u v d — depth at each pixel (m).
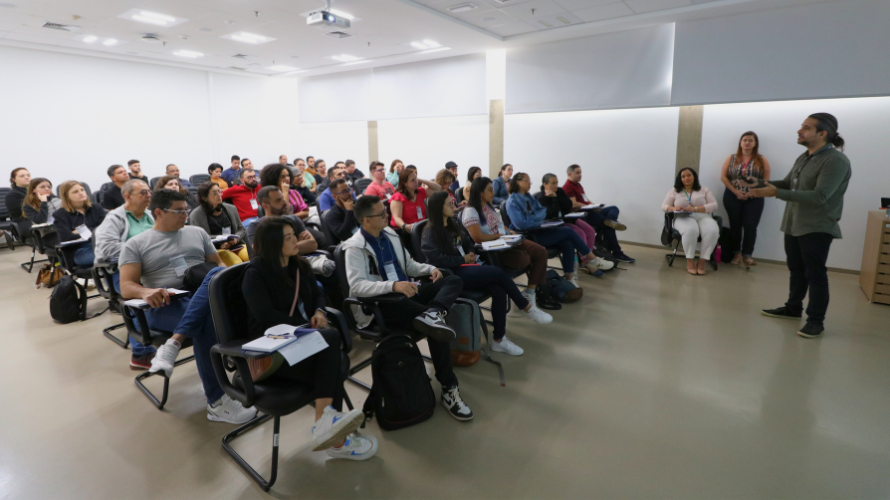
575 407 2.35
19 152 7.17
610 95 6.20
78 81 7.68
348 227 3.46
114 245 2.86
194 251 2.69
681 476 1.83
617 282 4.65
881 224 3.80
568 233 4.15
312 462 1.93
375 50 7.31
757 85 5.18
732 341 3.16
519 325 3.50
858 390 2.50
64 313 3.50
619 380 2.63
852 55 4.66
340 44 6.93
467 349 2.77
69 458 1.96
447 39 6.45
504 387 2.55
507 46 6.92
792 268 3.46
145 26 5.95
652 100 5.89
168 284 2.56
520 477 1.83
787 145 5.21
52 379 2.66
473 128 7.82
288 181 4.03
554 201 4.81
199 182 8.39
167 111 8.82
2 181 7.05
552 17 5.55
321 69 9.09
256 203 4.80
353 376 2.66
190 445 2.05
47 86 7.37
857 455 1.97
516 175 4.27
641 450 2.00
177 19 5.66
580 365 2.82
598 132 6.51
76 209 3.84
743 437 2.10
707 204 5.10
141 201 3.06
